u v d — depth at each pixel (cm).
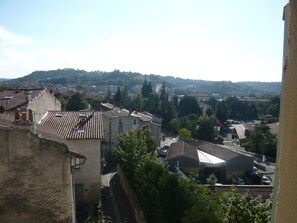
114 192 2727
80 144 2514
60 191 1347
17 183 1321
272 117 9744
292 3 286
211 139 6944
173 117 8500
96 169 2541
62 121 2789
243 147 6625
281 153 306
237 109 11175
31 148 1318
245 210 1198
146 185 1834
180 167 4038
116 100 9950
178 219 1556
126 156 2541
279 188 304
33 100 2667
